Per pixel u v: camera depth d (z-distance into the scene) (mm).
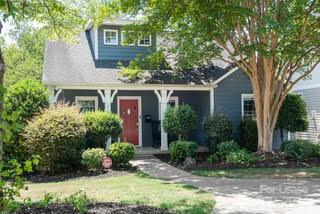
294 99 19969
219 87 20141
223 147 16766
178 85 19109
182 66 17531
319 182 11633
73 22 14945
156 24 16297
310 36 15719
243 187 10898
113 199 9086
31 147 13844
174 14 15539
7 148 13938
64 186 11727
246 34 16250
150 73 19766
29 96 15031
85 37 21500
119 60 20578
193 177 12938
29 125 14000
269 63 16141
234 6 13711
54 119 14078
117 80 18625
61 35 15125
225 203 8781
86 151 14484
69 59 19734
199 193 9883
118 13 17094
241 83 20516
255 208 8242
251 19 15289
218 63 21469
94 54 20375
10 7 4457
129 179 12664
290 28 13148
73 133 14102
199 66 19766
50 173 14266
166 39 17781
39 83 15664
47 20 14438
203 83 19500
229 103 20281
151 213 6770
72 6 17188
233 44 16188
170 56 21656
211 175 13172
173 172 14102
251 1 14766
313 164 15180
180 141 16781
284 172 13492
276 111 17031
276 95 16922
